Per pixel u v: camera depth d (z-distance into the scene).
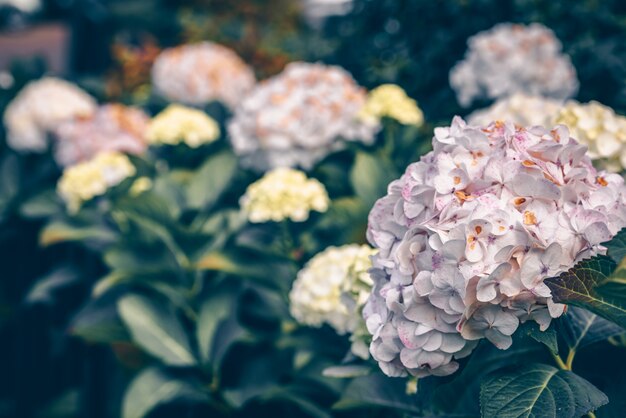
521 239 1.33
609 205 1.44
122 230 3.09
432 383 1.48
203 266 2.49
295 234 2.58
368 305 1.55
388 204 1.53
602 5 4.09
